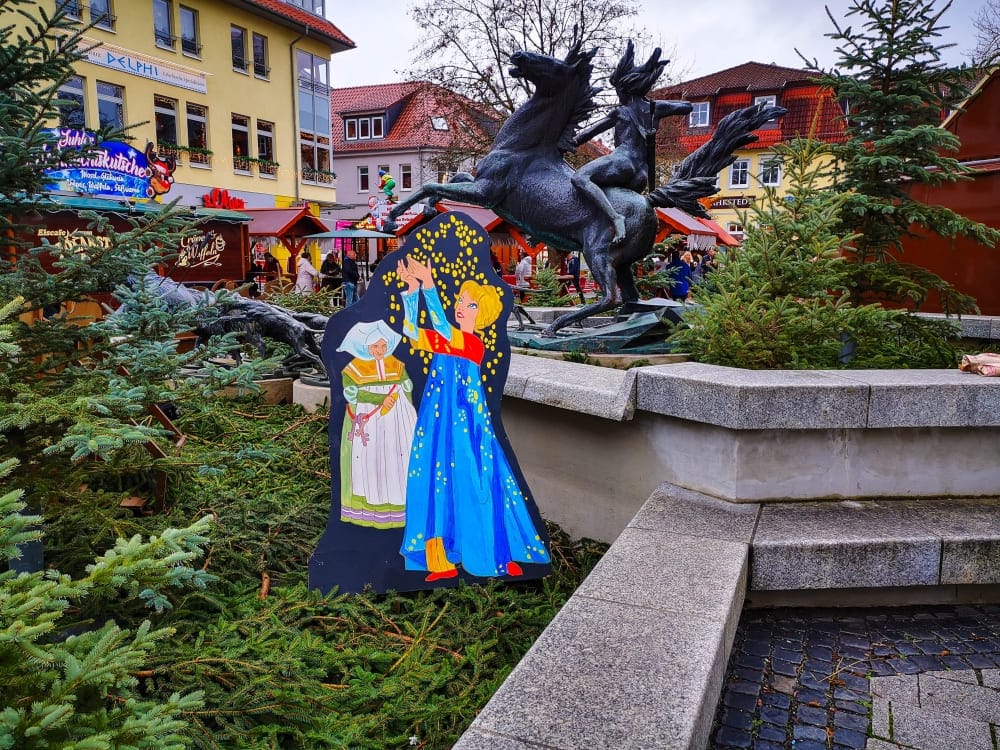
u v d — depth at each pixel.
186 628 3.01
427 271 3.74
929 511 3.85
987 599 3.68
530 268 16.86
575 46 5.73
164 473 3.74
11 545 1.86
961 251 8.02
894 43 5.70
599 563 3.18
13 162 3.14
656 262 12.99
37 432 2.87
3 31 3.37
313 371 7.06
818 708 2.77
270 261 21.27
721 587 2.95
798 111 40.44
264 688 2.56
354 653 2.93
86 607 2.84
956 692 2.87
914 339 6.09
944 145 5.75
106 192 12.16
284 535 3.94
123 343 3.30
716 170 6.04
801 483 3.96
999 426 3.96
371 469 3.61
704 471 4.05
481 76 26.56
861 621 3.47
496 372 3.83
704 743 2.27
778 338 4.84
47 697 1.76
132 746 1.71
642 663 2.38
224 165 30.59
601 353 5.51
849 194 5.11
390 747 2.50
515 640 3.20
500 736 2.00
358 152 51.38
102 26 24.95
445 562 3.62
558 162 6.00
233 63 30.86
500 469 3.79
